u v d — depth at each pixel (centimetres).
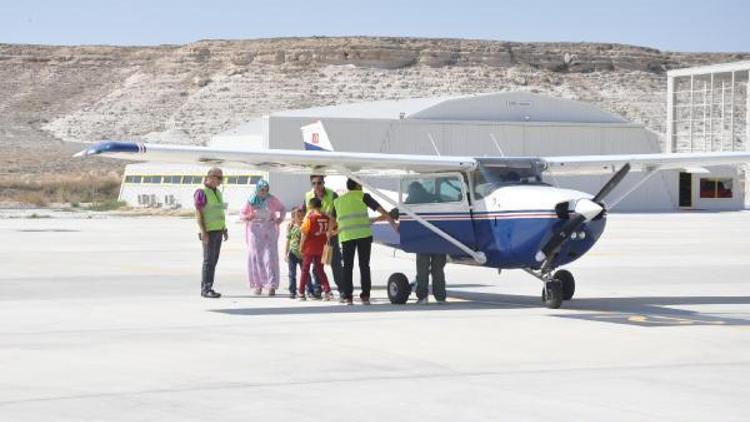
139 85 18550
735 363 1097
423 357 1130
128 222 4806
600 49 19200
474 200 1652
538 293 1852
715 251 2936
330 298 1720
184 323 1412
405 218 1744
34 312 1535
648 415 857
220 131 16400
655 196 6538
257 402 904
